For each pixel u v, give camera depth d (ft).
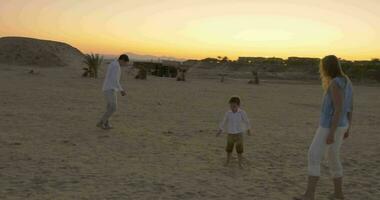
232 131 26.96
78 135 36.11
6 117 44.60
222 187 22.80
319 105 78.13
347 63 290.76
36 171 24.54
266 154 31.50
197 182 23.53
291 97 97.50
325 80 20.31
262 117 55.36
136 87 104.99
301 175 25.91
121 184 22.61
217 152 31.42
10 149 29.89
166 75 188.85
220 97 85.40
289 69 339.57
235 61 413.18
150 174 24.79
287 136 40.09
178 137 37.09
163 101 70.69
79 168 25.52
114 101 39.14
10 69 178.50
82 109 54.29
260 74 280.31
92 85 101.76
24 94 71.36
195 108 62.23
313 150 20.17
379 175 26.61
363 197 22.02
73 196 20.40
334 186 21.66
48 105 57.16
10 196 20.08
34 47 279.90
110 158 28.40
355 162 30.09
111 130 39.17
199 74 249.34
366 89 154.40
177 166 26.94
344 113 19.84
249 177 25.04
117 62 39.11
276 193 22.12
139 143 33.81
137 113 53.06
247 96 93.04
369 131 46.19
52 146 31.45
